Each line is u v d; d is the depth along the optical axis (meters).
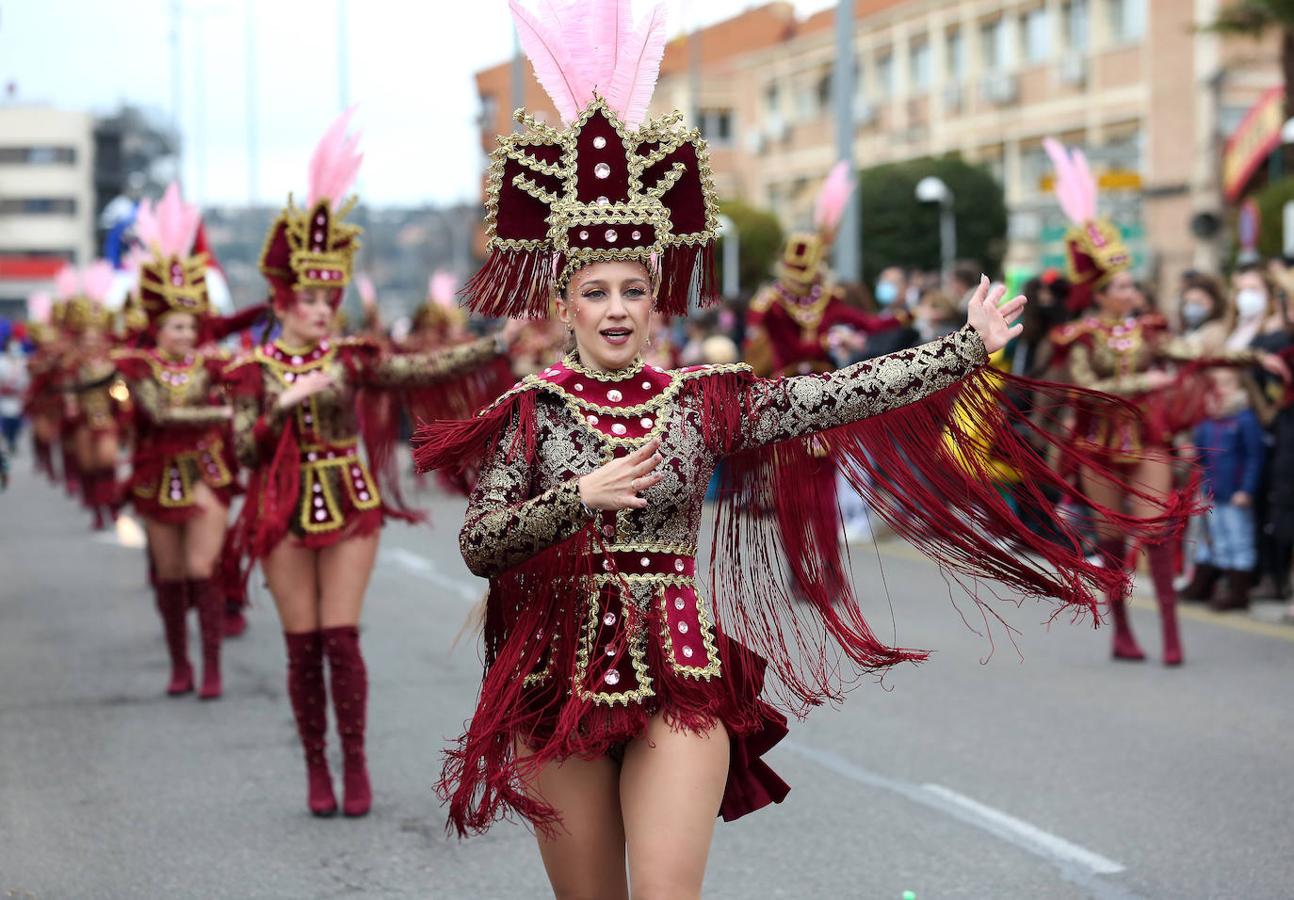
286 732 9.38
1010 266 44.06
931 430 4.71
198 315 10.63
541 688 4.52
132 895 6.50
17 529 21.42
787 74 60.50
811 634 4.95
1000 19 48.38
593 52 4.74
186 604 10.56
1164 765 8.20
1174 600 10.84
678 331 26.97
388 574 15.90
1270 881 6.39
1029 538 4.71
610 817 4.54
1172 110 41.06
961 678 10.46
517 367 18.97
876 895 6.34
